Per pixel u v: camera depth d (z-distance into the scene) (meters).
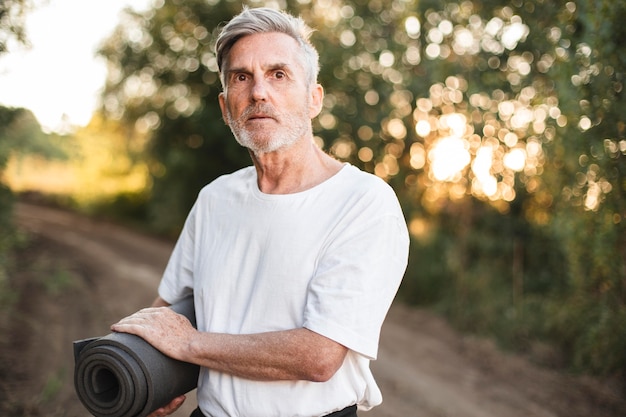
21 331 5.14
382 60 10.94
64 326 5.61
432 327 7.25
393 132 11.22
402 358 5.92
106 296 7.27
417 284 8.55
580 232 4.82
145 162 16.81
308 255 1.51
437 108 8.34
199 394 1.62
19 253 8.88
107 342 1.46
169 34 14.53
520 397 4.91
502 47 5.86
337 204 1.53
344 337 1.41
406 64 9.82
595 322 5.21
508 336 6.43
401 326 7.34
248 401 1.49
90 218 18.19
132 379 1.43
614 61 3.75
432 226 9.02
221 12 13.95
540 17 4.83
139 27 14.69
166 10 14.25
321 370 1.41
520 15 5.13
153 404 1.45
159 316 1.53
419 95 8.99
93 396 1.48
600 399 4.75
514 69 5.84
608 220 4.33
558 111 4.87
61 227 15.16
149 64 14.73
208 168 15.05
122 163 19.00
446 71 6.73
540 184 5.83
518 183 6.81
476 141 7.00
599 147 4.07
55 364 4.48
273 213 1.56
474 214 8.10
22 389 3.91
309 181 1.61
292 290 1.50
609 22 3.62
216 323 1.59
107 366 1.45
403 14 9.33
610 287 4.88
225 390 1.52
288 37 1.60
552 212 6.04
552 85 4.99
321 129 11.88
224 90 1.67
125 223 17.67
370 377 1.58
